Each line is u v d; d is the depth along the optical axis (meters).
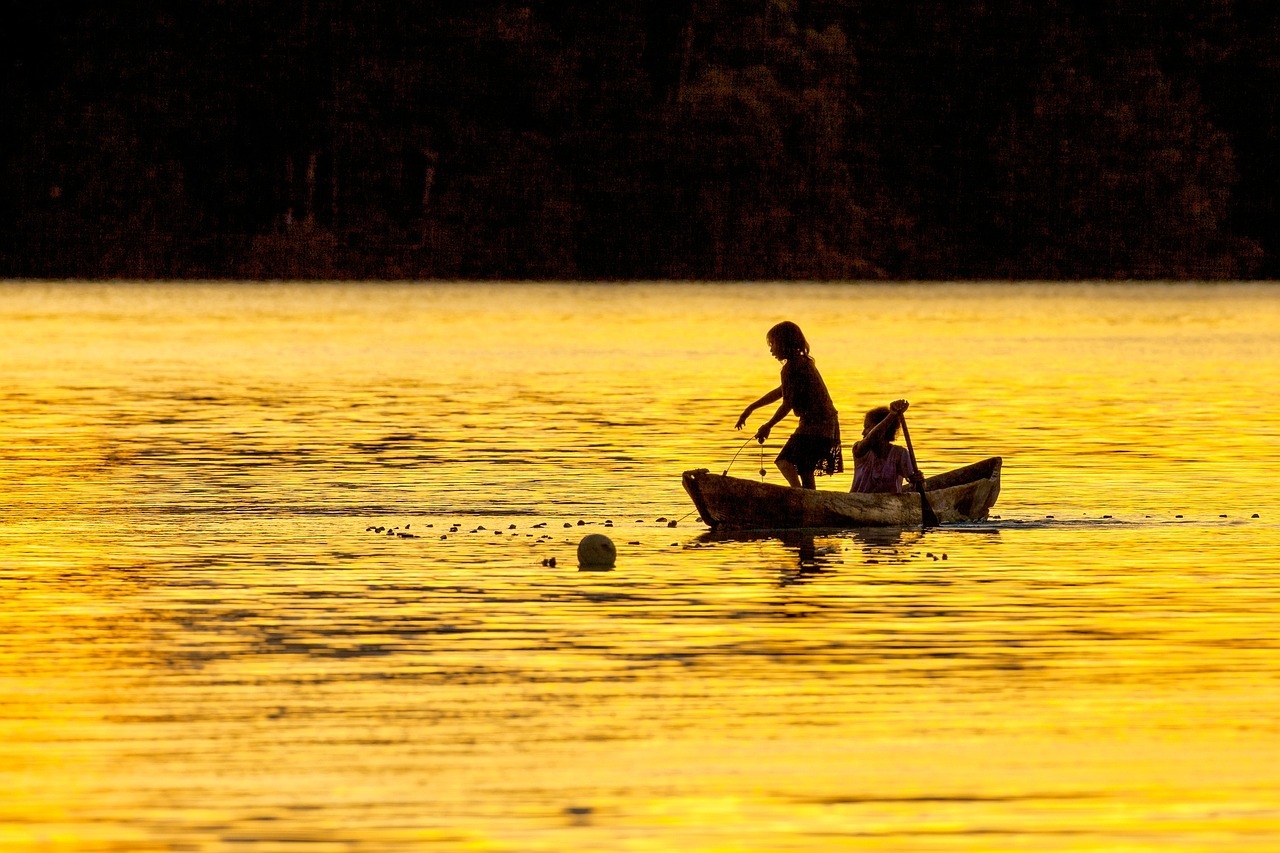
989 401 116.06
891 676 39.31
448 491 71.50
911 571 52.88
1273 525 62.44
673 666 40.28
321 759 33.09
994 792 31.25
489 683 38.72
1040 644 42.47
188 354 162.75
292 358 158.50
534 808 30.39
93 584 50.78
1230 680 38.97
